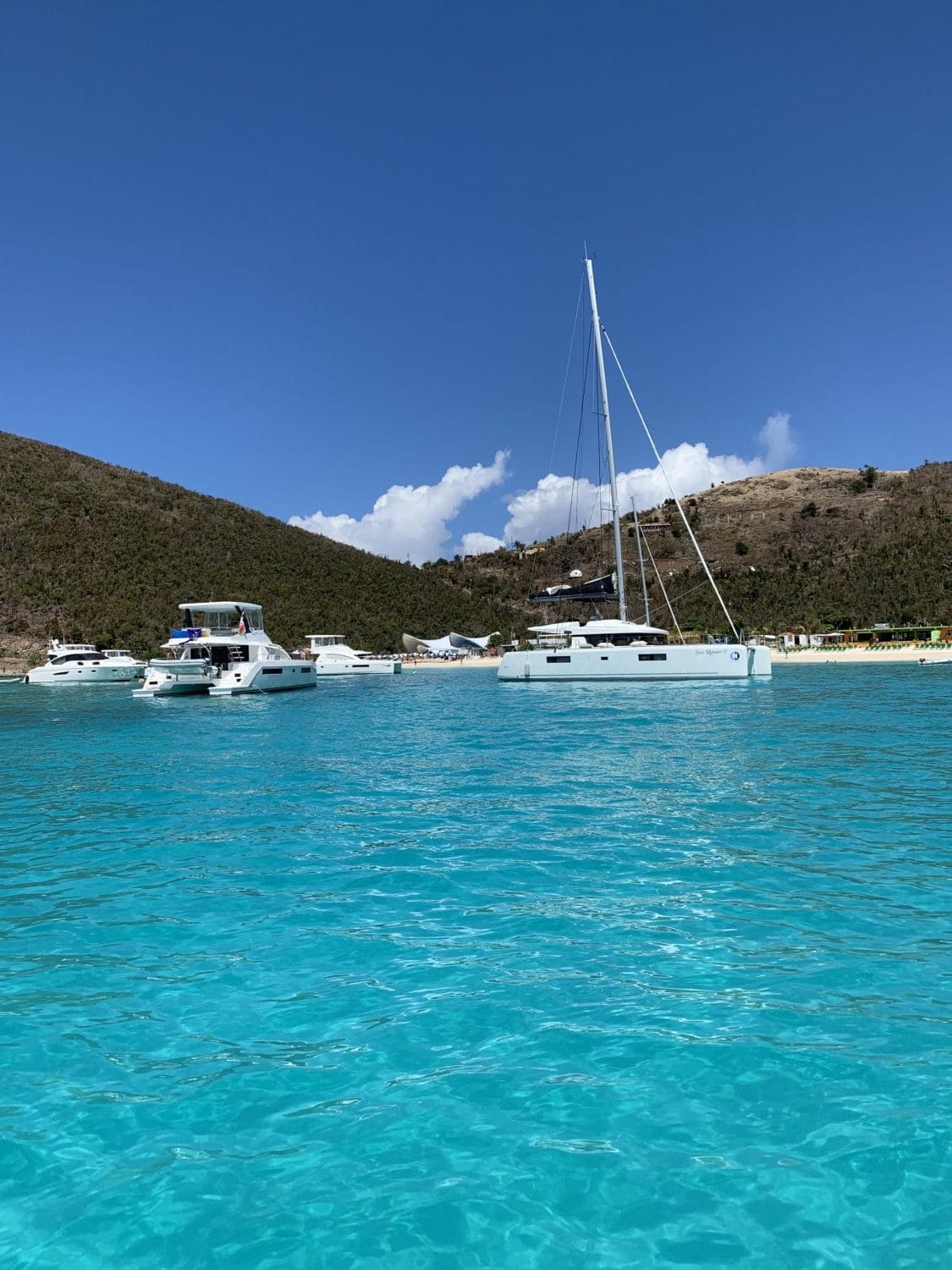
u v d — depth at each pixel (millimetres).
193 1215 3125
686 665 30938
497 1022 4559
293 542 112875
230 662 39500
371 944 5793
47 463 107312
